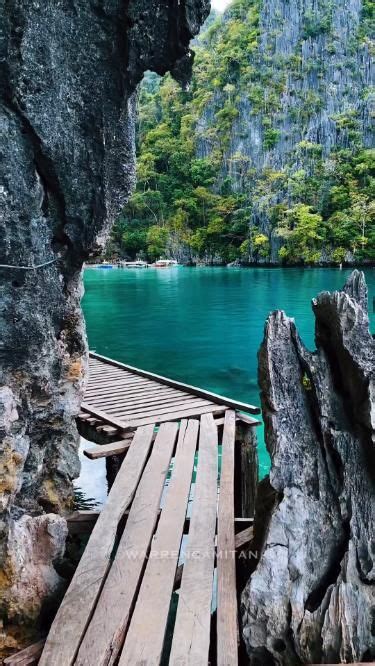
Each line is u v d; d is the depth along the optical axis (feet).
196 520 11.92
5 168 9.03
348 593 8.38
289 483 9.54
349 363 9.77
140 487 13.50
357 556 8.93
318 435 9.96
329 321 10.34
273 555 8.84
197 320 68.95
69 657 7.89
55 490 12.42
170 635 11.64
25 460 10.36
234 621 8.67
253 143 207.92
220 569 10.11
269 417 10.11
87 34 9.40
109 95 9.90
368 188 164.14
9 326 9.50
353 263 155.74
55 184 9.80
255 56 222.28
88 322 68.59
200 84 240.53
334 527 9.20
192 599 9.17
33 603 9.25
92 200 10.23
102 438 18.31
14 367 9.77
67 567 11.00
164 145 223.30
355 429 9.81
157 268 169.89
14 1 8.68
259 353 10.62
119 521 12.17
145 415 19.30
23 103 9.04
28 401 10.12
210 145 218.18
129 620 8.80
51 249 10.18
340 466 9.60
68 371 11.63
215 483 13.78
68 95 9.48
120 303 85.10
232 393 36.88
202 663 7.78
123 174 10.68
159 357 48.67
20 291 9.53
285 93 209.77
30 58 8.96
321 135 192.44
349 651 7.87
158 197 206.69
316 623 8.19
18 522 9.83
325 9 219.00
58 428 11.60
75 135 9.71
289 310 73.77
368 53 208.85
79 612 8.87
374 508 9.31
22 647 8.96
